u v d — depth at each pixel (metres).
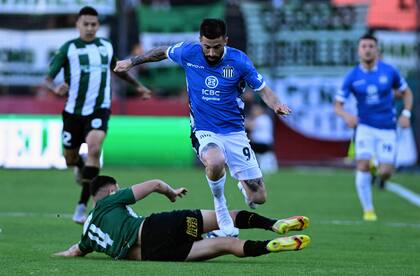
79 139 42.84
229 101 32.38
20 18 72.25
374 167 48.84
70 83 42.19
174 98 74.44
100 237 29.12
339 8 73.19
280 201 54.38
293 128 75.00
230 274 26.48
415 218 47.69
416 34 73.00
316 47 73.62
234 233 28.91
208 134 32.44
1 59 72.19
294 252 33.09
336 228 41.84
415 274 27.75
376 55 48.31
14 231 38.09
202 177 67.19
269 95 31.41
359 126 48.38
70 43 42.22
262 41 73.56
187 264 28.14
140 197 29.16
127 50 72.44
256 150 75.00
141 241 28.66
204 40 30.78
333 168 75.38
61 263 28.36
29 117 71.06
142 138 74.38
